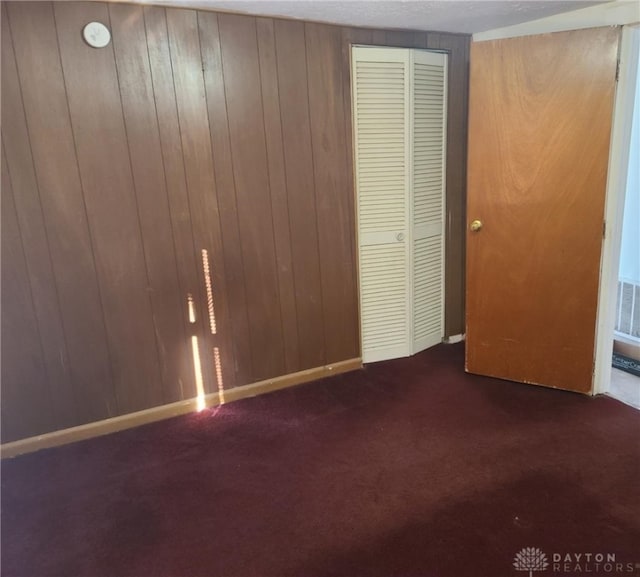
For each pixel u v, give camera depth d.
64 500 2.12
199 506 2.06
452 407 2.75
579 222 2.62
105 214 2.44
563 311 2.76
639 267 3.21
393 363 3.34
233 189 2.69
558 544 1.80
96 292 2.50
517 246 2.80
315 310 3.08
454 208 3.47
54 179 2.32
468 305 3.04
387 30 2.91
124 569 1.76
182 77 2.46
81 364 2.54
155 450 2.47
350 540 1.85
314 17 2.61
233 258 2.77
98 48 2.27
